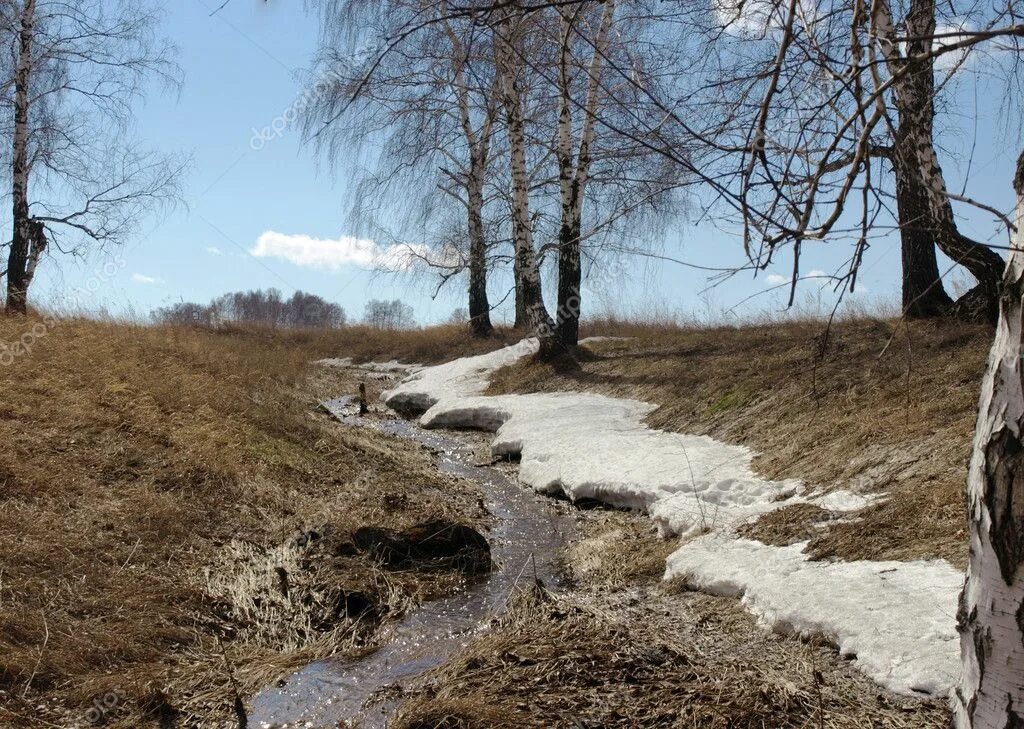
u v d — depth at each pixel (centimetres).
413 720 487
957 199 201
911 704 466
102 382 1111
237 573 752
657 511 892
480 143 2247
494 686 516
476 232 2286
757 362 1345
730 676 506
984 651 267
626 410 1435
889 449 861
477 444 1477
